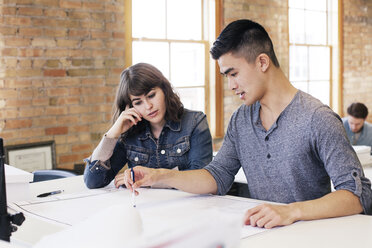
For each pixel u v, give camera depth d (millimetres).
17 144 3473
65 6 3654
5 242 1153
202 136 1986
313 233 1144
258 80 1448
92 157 1885
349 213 1283
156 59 4438
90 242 681
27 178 1640
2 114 3396
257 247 1054
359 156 2900
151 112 1880
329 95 6344
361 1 6551
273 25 5379
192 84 4754
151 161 2012
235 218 613
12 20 3389
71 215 1403
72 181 2076
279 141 1482
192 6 4734
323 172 1467
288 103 1471
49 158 3629
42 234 1259
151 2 4371
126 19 4090
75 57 3746
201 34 4836
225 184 1668
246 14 5066
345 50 6367
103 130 3955
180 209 1407
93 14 3834
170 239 552
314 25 6082
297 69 5875
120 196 1655
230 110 4996
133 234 693
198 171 1657
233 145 1682
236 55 1422
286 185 1498
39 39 3531
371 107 6781
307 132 1408
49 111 3629
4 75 3381
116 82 4027
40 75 3561
